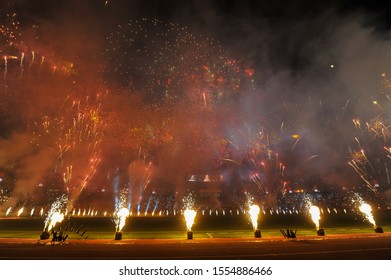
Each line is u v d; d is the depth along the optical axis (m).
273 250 9.80
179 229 14.42
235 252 9.56
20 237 12.07
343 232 13.41
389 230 13.98
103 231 13.73
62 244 10.63
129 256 9.03
